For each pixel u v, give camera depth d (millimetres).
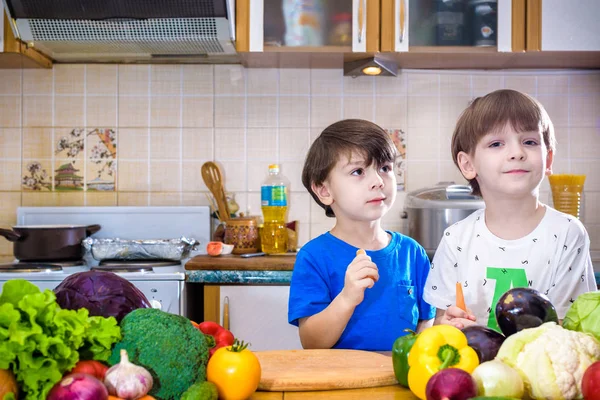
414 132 2568
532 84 2566
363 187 1220
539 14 2221
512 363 725
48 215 2490
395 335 1273
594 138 2561
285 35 2246
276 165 2471
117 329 729
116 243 2152
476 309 1241
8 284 683
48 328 662
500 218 1227
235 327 2057
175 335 741
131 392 657
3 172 2557
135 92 2562
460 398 660
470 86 2568
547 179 2549
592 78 2559
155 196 2572
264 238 2318
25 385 636
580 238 1213
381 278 1293
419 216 2191
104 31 2178
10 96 2551
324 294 1270
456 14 2250
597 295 801
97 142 2561
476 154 1179
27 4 2123
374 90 2568
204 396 704
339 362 940
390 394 803
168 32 2168
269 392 817
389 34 2232
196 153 2570
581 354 705
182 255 2209
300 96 2568
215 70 2568
